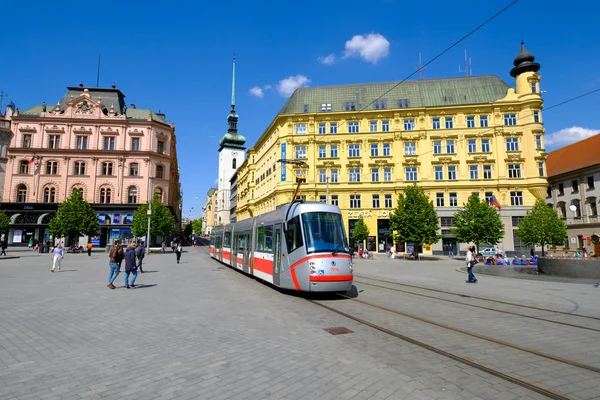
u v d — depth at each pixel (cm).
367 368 571
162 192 6359
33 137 5934
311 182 5094
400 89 5331
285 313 1022
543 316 1027
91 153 6028
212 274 2186
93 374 534
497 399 471
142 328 818
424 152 4950
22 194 5834
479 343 739
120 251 1533
